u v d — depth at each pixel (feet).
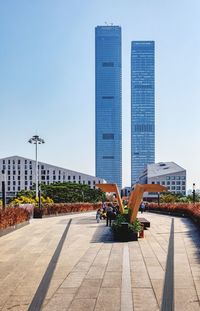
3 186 100.42
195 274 38.52
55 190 303.48
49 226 98.53
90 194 325.01
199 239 67.05
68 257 49.93
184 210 131.54
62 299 30.37
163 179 552.82
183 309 27.45
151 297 30.53
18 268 42.88
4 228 78.02
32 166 494.59
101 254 51.93
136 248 56.85
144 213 169.37
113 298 30.40
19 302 29.73
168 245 59.62
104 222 111.34
